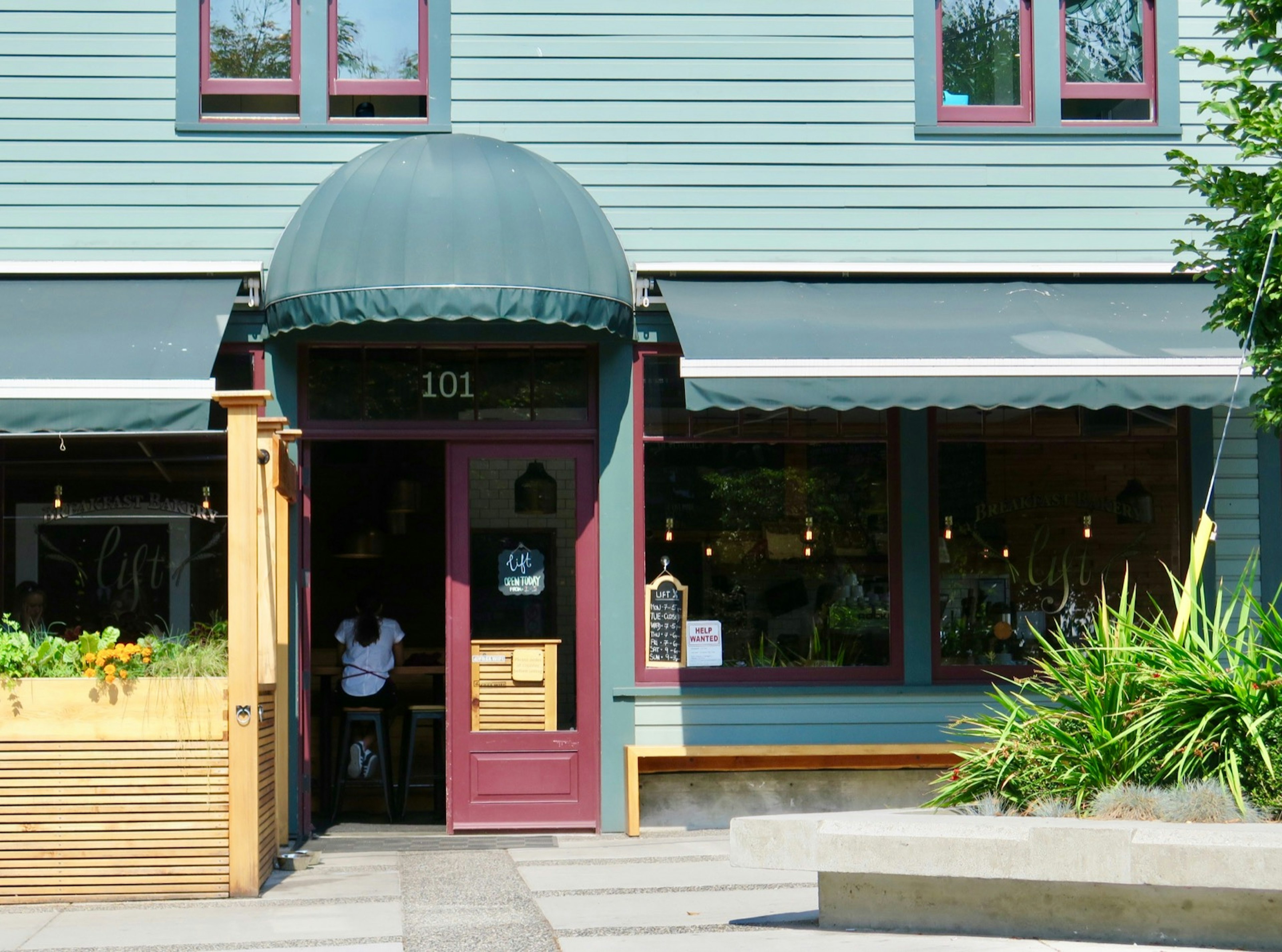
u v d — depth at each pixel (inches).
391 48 405.7
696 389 341.1
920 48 411.5
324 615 629.3
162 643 314.0
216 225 394.3
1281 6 287.3
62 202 391.5
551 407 399.2
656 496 398.9
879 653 400.8
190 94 395.2
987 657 401.7
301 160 397.1
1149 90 419.8
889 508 402.6
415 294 353.7
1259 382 349.7
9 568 386.0
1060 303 389.1
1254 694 258.7
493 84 402.3
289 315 363.6
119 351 344.5
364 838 393.7
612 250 378.6
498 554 397.4
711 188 405.4
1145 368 346.9
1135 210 413.7
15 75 391.9
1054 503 405.7
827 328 366.9
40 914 280.2
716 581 398.3
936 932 248.1
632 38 405.7
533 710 396.5
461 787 394.0
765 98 407.8
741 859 257.4
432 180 369.4
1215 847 223.6
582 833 393.7
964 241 410.3
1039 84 414.6
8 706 293.3
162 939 254.1
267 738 318.0
